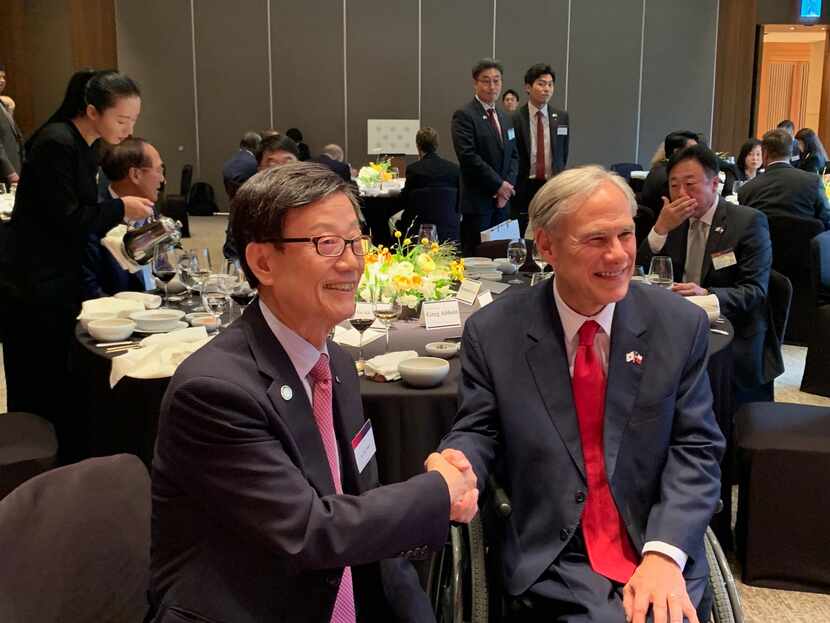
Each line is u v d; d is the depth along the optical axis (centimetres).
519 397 174
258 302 135
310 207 128
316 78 1153
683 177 316
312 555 120
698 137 571
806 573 256
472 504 140
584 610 157
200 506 123
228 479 120
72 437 286
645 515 169
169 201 932
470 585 176
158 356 236
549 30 1141
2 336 319
